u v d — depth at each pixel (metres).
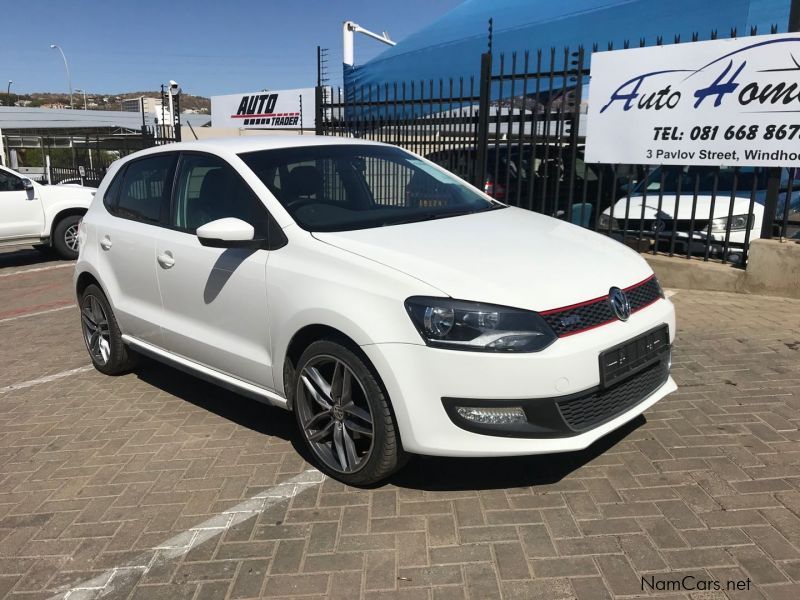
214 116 19.12
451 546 2.81
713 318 5.71
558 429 2.87
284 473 3.53
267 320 3.52
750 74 5.88
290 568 2.74
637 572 2.58
